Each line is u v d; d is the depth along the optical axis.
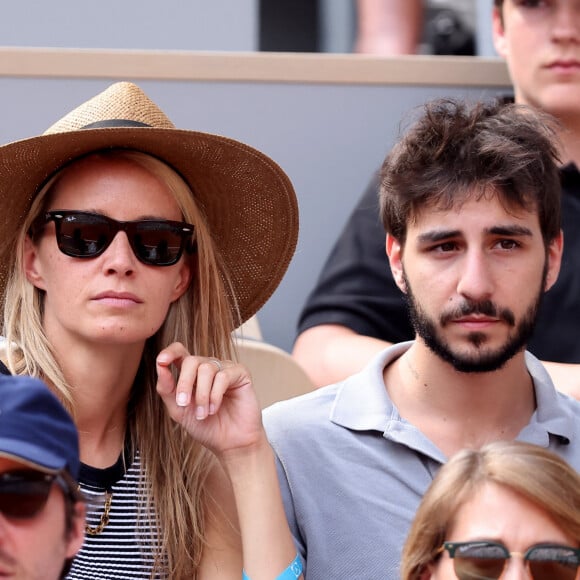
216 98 15.69
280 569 9.97
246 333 14.29
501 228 10.23
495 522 8.70
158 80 15.60
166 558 10.33
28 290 10.24
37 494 7.41
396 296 14.94
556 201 10.63
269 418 10.95
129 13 19.72
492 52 18.83
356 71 15.84
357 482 10.55
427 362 10.68
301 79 15.79
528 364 11.00
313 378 14.41
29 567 7.40
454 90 16.00
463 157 10.30
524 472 8.73
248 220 11.12
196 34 19.89
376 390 10.82
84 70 15.42
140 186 10.05
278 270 11.35
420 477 10.50
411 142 10.58
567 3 14.84
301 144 15.80
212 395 9.95
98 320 9.76
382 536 10.35
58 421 7.60
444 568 8.80
